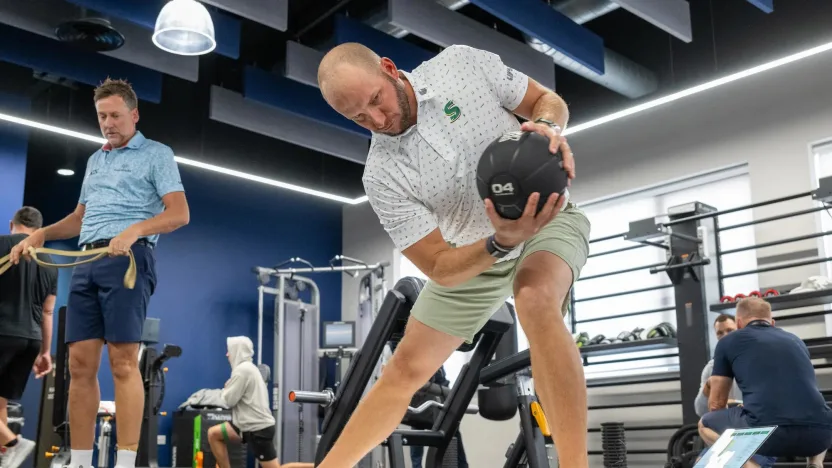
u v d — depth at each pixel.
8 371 4.20
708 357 5.95
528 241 1.87
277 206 9.70
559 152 1.44
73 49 6.58
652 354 7.30
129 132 3.19
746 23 6.38
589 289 7.86
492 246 1.56
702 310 6.03
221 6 5.30
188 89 7.84
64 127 7.15
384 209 1.90
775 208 6.68
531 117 1.98
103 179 3.15
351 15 6.50
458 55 1.91
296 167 8.88
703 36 6.65
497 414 3.83
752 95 6.98
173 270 8.72
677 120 7.43
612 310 7.64
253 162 8.41
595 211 8.00
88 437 3.06
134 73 6.91
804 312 6.32
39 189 8.55
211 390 8.39
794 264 5.98
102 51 5.95
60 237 3.28
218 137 8.08
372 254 9.81
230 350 6.65
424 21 5.74
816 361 6.14
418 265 1.86
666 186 7.52
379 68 1.77
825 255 6.33
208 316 8.89
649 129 7.61
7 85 6.93
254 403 6.38
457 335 2.15
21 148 7.14
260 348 8.48
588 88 7.38
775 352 4.13
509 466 3.67
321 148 8.00
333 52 1.78
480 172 1.47
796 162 6.61
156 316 8.52
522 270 1.78
